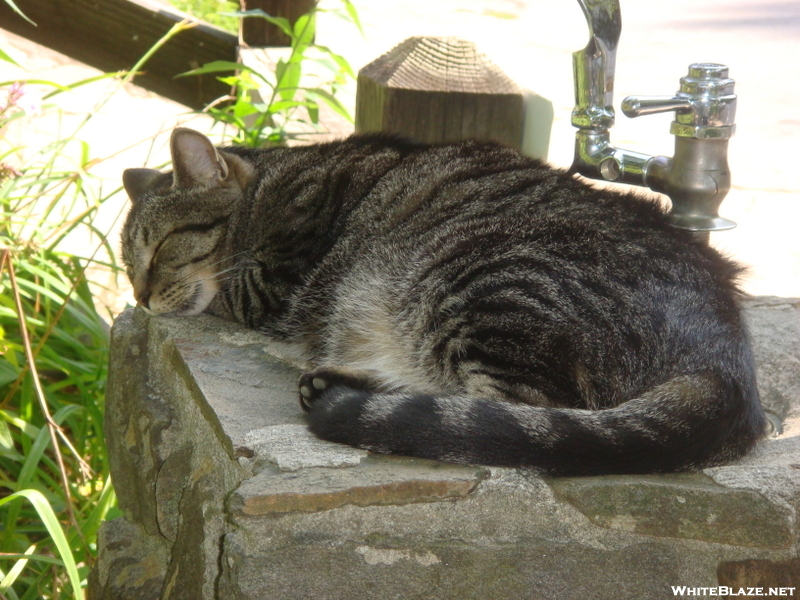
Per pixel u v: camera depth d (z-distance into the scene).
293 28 2.03
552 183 1.67
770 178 2.75
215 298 1.78
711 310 1.54
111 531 1.67
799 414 1.59
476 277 1.60
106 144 2.54
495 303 1.58
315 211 1.74
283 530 1.45
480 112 1.81
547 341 1.55
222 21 3.86
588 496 1.46
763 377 1.63
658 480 1.47
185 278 1.77
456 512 1.46
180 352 1.65
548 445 1.47
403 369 1.63
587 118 1.61
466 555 1.46
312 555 1.45
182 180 1.77
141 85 2.03
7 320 1.95
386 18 4.78
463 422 1.48
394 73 1.81
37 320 1.94
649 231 1.60
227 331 1.72
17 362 1.88
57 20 2.02
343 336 1.69
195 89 2.02
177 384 1.65
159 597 1.56
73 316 1.99
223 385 1.59
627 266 1.56
